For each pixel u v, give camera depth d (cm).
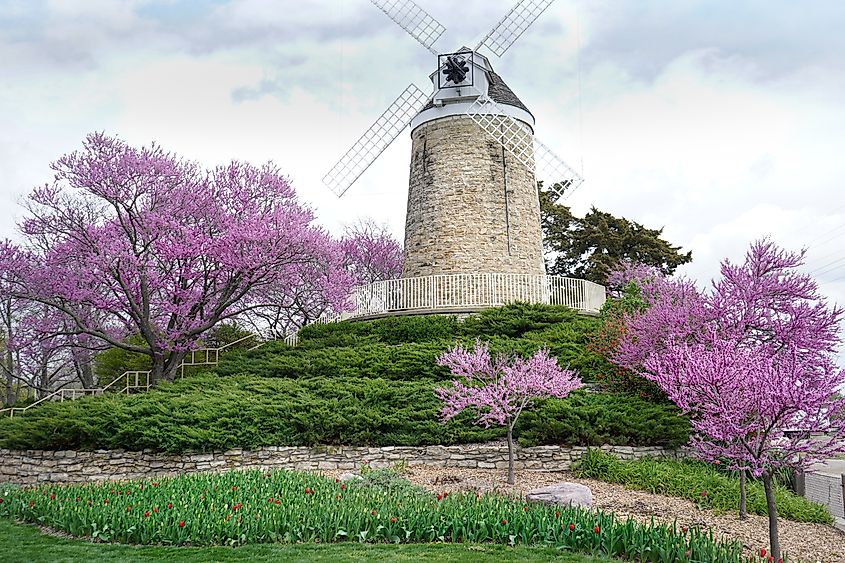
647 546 977
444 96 2811
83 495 1316
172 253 2484
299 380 2098
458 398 1720
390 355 2203
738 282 1600
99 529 1130
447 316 2470
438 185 2827
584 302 2678
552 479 1590
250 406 1839
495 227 2778
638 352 1758
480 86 2811
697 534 972
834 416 1044
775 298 1595
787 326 1530
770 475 1059
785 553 1110
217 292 2672
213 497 1274
